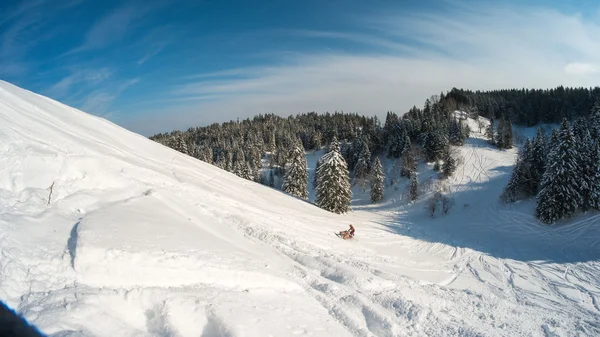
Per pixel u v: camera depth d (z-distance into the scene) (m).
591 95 92.56
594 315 14.34
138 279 6.91
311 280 11.05
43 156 9.72
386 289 12.45
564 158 33.53
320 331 7.50
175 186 17.83
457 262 24.42
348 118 124.19
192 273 7.68
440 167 63.94
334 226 27.97
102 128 25.47
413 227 39.00
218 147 102.12
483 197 49.59
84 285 6.30
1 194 7.80
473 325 10.80
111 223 8.27
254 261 9.85
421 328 9.52
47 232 7.26
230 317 6.53
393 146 78.94
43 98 24.09
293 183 46.59
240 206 21.05
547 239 31.47
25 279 5.78
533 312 13.78
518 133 84.88
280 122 134.50
